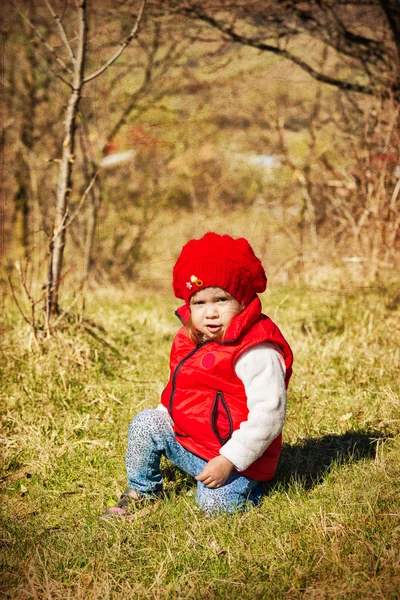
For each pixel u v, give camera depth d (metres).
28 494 3.30
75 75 4.98
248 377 2.78
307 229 8.74
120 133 10.20
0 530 2.95
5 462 3.59
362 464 3.29
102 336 5.32
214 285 2.75
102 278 10.15
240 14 7.15
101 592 2.51
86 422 3.88
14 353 4.79
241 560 2.64
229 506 2.92
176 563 2.66
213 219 10.80
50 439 3.77
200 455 2.93
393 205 6.47
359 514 2.81
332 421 3.83
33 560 2.69
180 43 9.43
